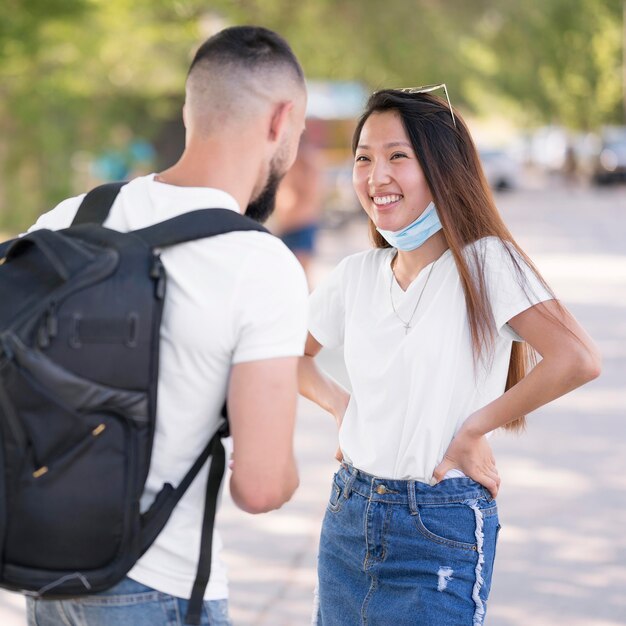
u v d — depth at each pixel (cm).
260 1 4097
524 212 5659
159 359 377
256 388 381
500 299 488
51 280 371
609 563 908
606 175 7781
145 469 370
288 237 1633
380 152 512
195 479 397
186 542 396
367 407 517
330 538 530
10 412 358
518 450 1245
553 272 2981
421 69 4556
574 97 6075
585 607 823
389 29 4469
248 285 382
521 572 889
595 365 485
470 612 497
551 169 11075
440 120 507
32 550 364
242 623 792
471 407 505
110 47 3291
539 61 5138
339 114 4538
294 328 388
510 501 1063
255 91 402
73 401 359
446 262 509
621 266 3114
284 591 853
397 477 506
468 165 507
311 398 574
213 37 411
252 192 420
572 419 1392
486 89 5516
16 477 360
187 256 385
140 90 3928
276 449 385
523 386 488
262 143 408
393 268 533
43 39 2462
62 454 360
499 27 4953
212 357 383
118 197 412
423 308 509
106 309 365
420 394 501
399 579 505
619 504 1055
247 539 964
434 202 500
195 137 408
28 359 356
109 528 367
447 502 500
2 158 2948
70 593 371
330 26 4438
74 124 3092
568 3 4969
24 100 2786
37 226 428
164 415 384
